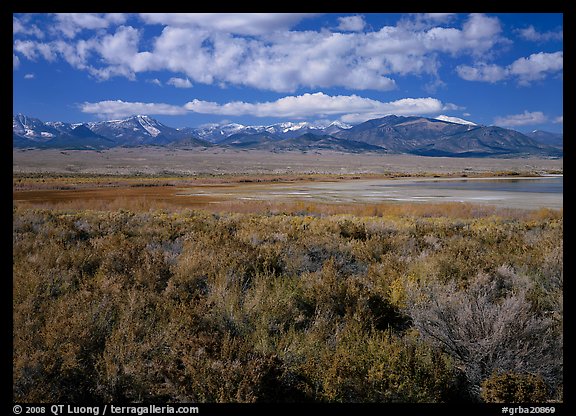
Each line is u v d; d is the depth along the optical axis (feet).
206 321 17.49
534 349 15.26
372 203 122.21
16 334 14.97
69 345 14.28
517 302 16.24
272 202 112.78
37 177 268.00
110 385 13.69
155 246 33.22
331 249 32.55
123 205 100.78
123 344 14.88
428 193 161.79
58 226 41.78
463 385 15.05
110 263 24.76
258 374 13.32
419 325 17.47
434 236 43.11
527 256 29.58
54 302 18.70
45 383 13.56
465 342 15.92
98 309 17.26
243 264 25.61
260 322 18.12
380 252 33.17
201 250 28.25
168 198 139.64
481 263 26.37
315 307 20.44
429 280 23.68
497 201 129.80
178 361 14.52
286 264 27.81
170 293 21.04
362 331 17.49
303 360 15.66
